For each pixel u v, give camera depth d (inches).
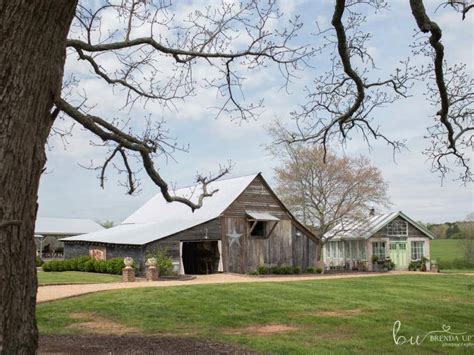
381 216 1578.5
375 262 1476.4
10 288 170.9
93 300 600.1
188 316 517.3
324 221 1473.9
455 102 410.3
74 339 398.3
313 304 606.9
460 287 841.5
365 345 397.7
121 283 854.5
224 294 658.2
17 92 168.9
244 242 1206.9
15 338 172.1
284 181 1512.1
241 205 1216.2
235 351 356.5
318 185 1478.8
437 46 319.3
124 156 318.7
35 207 182.4
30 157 176.2
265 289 720.3
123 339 398.6
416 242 1566.2
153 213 1526.8
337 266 1632.6
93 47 308.3
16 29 166.1
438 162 442.3
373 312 560.1
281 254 1253.7
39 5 167.2
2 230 168.9
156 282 887.1
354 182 1485.0
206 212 1232.8
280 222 1266.0
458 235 1866.4
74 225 2062.0
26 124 172.9
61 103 220.1
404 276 1077.1
